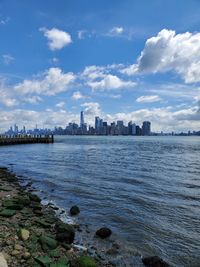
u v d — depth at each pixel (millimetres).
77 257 9453
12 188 21422
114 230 12836
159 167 38250
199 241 11797
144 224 13789
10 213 13141
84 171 33031
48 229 11773
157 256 9812
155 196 19984
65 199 18719
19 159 48906
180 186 24141
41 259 8477
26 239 10047
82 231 12516
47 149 78062
